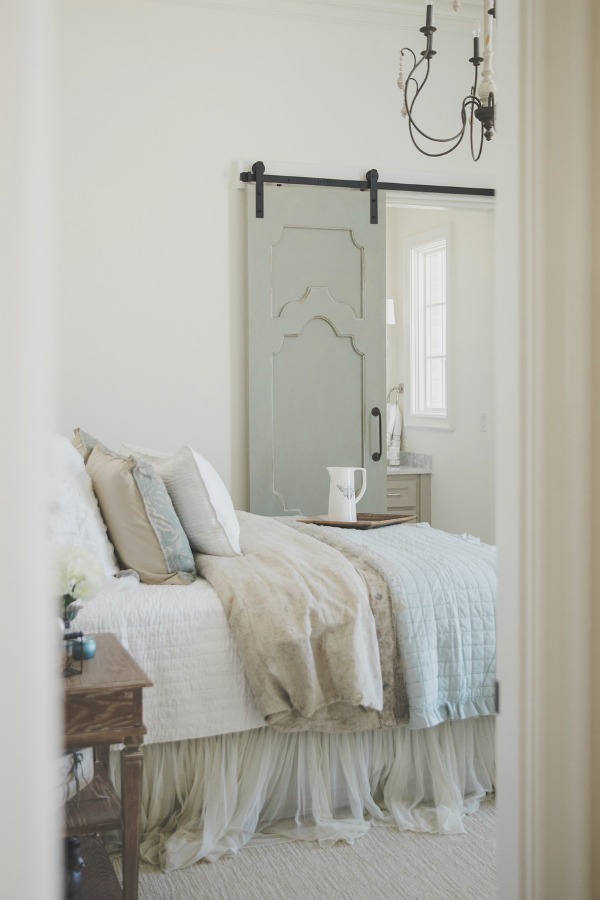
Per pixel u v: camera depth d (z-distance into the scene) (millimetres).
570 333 1287
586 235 1289
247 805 2736
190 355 4984
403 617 2832
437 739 2949
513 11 1299
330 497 4105
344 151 5199
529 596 1300
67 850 2184
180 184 4938
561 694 1298
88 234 4801
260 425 5070
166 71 4898
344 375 5234
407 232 7039
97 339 4832
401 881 2514
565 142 1279
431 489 6656
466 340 6102
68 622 2223
